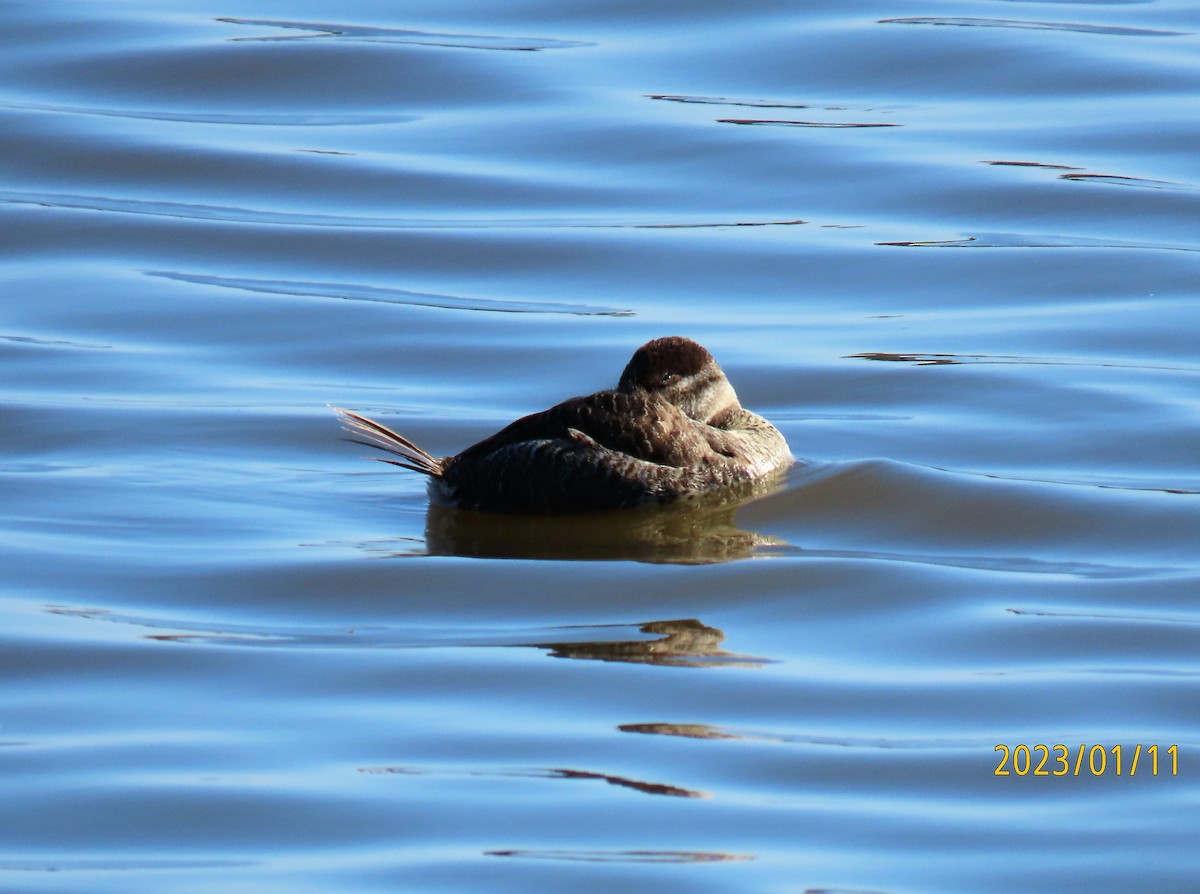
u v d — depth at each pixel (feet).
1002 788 33.81
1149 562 45.52
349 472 52.19
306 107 90.02
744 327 66.08
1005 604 42.63
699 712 36.91
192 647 39.65
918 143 84.07
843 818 32.63
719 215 77.61
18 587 42.78
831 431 55.72
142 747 35.01
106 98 90.17
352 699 37.29
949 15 101.09
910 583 43.60
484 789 33.42
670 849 31.40
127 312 67.00
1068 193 77.87
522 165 82.89
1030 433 55.01
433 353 63.77
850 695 37.65
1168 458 52.65
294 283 70.79
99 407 56.59
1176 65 92.58
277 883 30.14
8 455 52.49
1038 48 94.84
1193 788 33.81
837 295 69.56
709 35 98.58
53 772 33.94
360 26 100.42
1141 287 68.59
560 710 36.88
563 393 60.08
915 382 59.72
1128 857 31.32
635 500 47.93
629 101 89.51
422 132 86.79
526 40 98.53
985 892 30.25
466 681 38.22
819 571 44.04
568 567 44.34
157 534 46.55
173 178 81.41
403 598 42.75
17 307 67.31
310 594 42.91
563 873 30.45
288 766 34.30
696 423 49.93
